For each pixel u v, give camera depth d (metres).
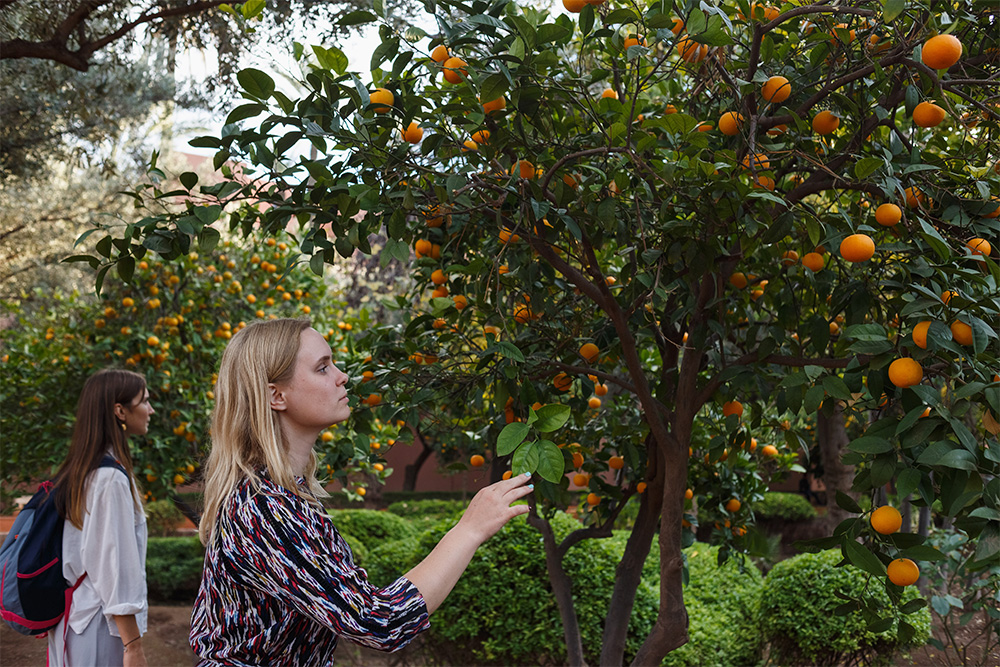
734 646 3.95
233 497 1.18
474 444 2.89
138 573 2.09
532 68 1.54
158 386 4.25
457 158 1.80
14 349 4.68
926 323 1.20
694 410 1.99
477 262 1.88
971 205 1.50
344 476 3.58
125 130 6.88
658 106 2.18
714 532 2.92
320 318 4.81
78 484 2.05
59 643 2.04
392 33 1.58
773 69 1.79
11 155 5.94
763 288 2.21
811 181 1.76
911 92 1.49
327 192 1.47
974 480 1.15
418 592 1.12
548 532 2.99
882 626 1.53
